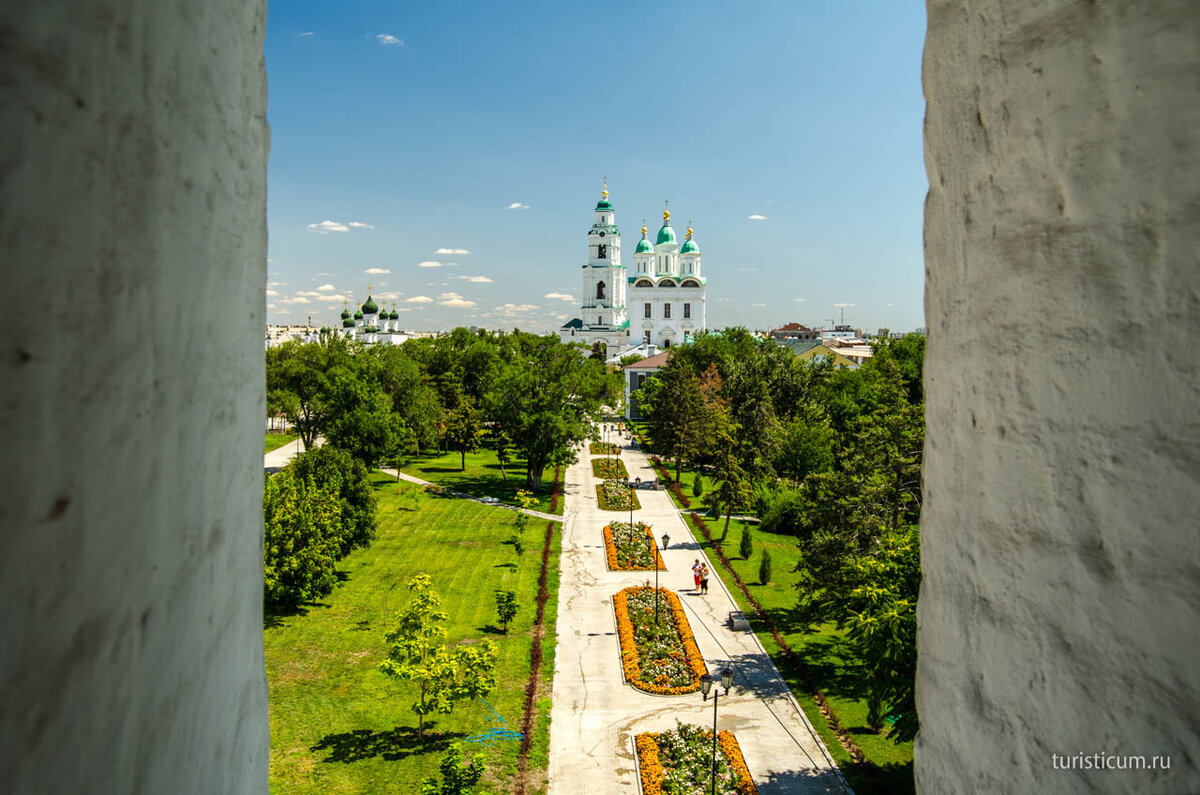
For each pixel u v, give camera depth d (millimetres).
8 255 1462
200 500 2404
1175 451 1864
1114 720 2020
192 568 2344
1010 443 2453
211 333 2477
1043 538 2295
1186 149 1857
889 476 19688
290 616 22922
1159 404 1910
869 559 16281
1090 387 2123
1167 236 1903
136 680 1968
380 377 46875
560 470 49656
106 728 1819
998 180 2525
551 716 18000
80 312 1692
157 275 2049
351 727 16953
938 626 2867
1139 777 1939
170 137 2107
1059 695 2217
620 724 17719
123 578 1896
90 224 1721
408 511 36531
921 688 2986
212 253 2465
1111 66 2066
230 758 2732
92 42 1705
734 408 45344
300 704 17859
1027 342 2375
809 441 39375
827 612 19875
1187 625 1815
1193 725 1791
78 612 1698
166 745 2152
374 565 28156
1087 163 2143
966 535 2689
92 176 1725
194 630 2367
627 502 40000
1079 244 2172
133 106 1894
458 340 73750
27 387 1521
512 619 23562
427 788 13734
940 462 2873
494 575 27469
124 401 1889
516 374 43000
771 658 21328
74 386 1676
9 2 1437
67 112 1622
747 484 33531
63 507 1639
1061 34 2236
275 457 50312
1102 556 2076
